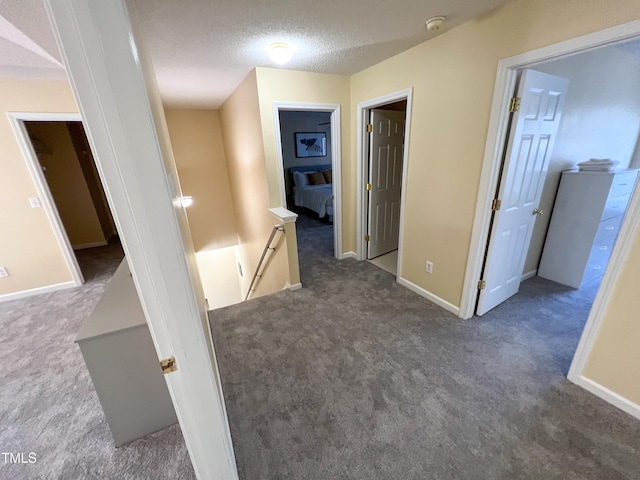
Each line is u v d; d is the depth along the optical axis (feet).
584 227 8.86
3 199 9.45
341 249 12.57
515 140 6.25
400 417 5.02
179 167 15.03
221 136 15.61
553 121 7.07
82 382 6.13
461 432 4.72
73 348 7.31
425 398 5.38
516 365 6.11
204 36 6.30
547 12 4.91
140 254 2.09
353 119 10.82
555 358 6.29
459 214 7.34
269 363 6.42
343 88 10.36
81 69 1.61
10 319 8.76
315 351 6.76
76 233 16.22
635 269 4.50
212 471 3.32
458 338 7.02
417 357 6.44
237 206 15.58
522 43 5.35
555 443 4.49
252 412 5.21
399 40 7.06
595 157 10.02
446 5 5.45
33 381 6.19
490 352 6.52
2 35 5.33
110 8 1.58
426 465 4.26
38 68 7.99
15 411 5.44
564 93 7.04
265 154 9.64
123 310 4.75
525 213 7.62
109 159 1.81
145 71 3.84
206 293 19.54
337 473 4.20
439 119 7.31
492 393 5.44
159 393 4.79
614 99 9.57
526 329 7.30
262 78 8.90
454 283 7.91
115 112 1.73
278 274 10.79
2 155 9.18
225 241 17.21
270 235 10.54
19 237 9.88
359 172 11.21
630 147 11.19
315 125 24.84
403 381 5.79
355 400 5.39
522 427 4.76
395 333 7.30
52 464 4.49
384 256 12.80
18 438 4.92
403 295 9.20
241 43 6.81
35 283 10.38
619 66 9.18
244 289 18.39
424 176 8.11
